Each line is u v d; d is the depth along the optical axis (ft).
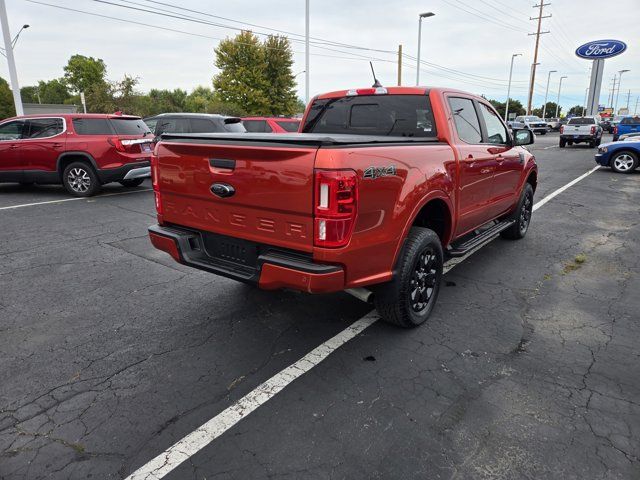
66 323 12.52
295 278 9.16
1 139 31.27
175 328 12.25
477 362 10.58
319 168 8.65
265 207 9.61
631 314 13.23
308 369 10.27
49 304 13.74
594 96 148.56
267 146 9.37
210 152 10.32
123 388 9.58
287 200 9.21
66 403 9.07
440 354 10.93
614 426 8.40
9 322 12.57
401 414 8.73
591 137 78.38
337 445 7.91
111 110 105.60
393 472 7.33
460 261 18.10
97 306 13.62
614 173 46.14
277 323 12.55
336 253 8.96
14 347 11.24
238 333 11.98
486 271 16.90
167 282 15.56
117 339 11.66
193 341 11.56
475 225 15.72
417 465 7.47
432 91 13.37
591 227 23.89
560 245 20.45
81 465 7.47
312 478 7.22
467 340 11.61
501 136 17.52
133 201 29.63
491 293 14.76
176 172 11.34
